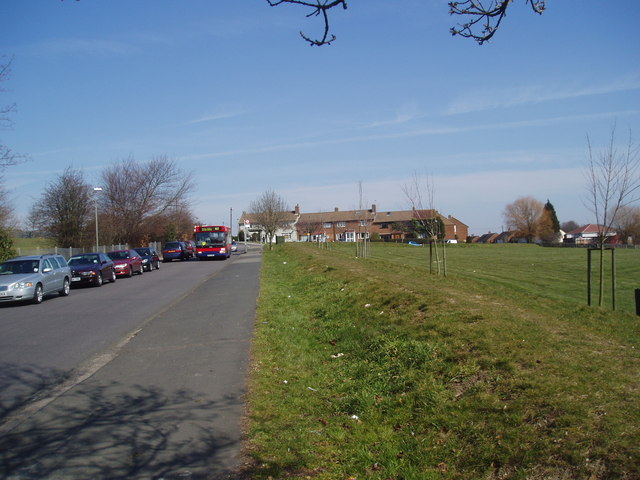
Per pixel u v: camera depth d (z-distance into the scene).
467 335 6.90
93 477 4.34
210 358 8.39
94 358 8.70
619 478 3.43
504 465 4.03
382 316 9.58
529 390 4.90
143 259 32.44
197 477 4.31
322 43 4.22
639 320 10.73
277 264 31.64
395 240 82.75
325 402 6.14
